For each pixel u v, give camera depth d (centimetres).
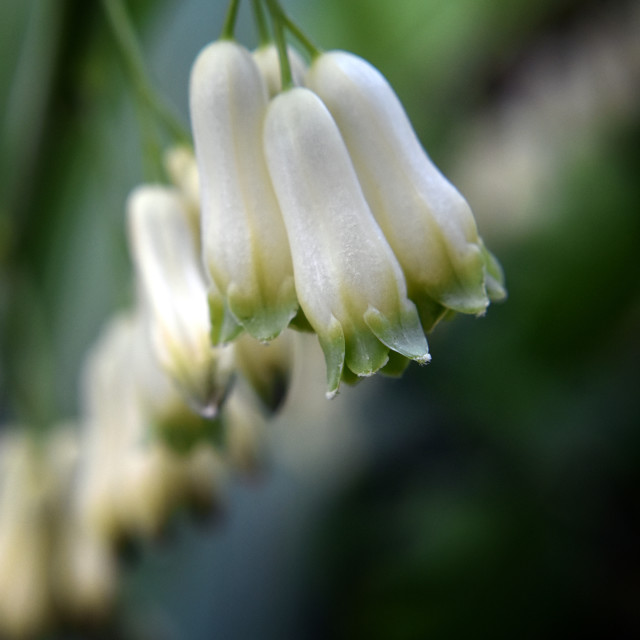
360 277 13
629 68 30
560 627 25
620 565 25
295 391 29
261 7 14
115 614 18
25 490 18
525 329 27
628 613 25
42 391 19
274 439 27
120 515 17
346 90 14
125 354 17
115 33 16
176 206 15
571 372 27
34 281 19
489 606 25
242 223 14
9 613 18
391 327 13
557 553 26
